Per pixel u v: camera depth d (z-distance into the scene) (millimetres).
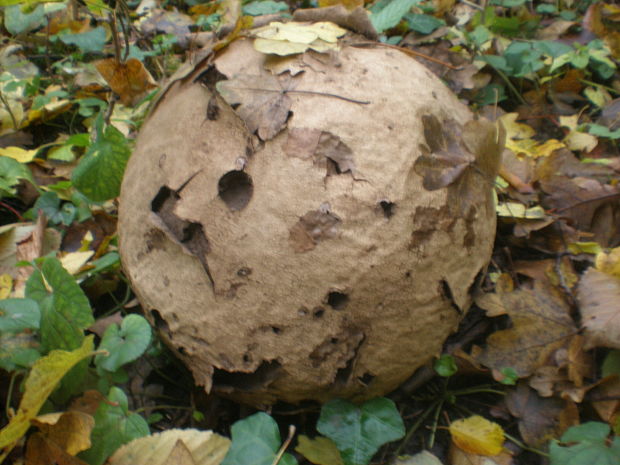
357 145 391
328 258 379
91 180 530
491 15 839
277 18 529
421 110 424
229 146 396
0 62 871
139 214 425
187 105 426
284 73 415
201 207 393
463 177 424
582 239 604
